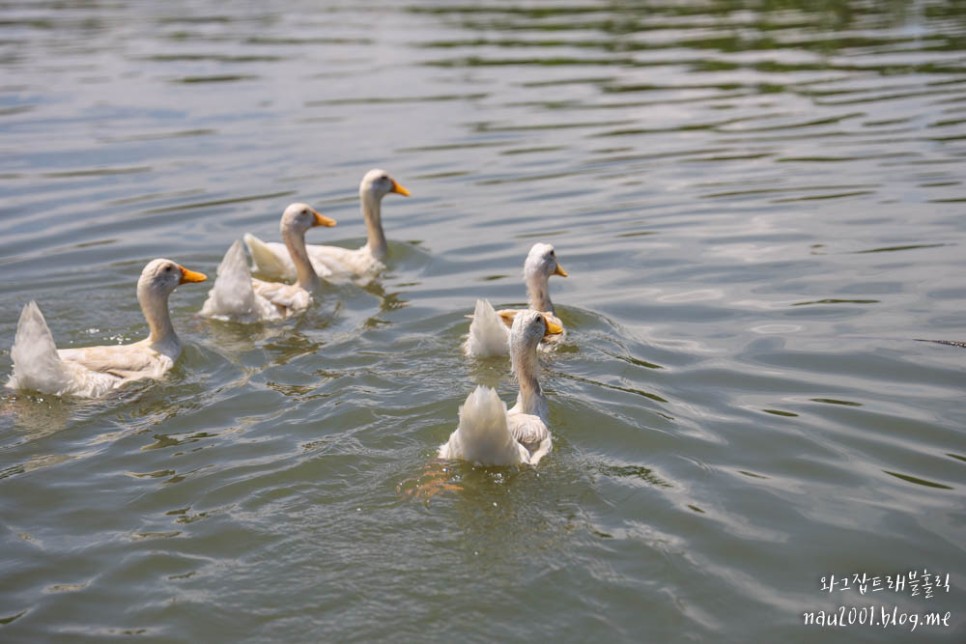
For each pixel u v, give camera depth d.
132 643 5.92
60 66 28.39
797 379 9.48
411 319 11.77
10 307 12.36
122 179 17.77
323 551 6.79
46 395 9.77
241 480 7.82
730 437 8.37
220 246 14.63
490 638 5.90
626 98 22.66
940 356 9.80
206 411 9.30
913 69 23.94
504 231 14.72
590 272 12.95
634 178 16.77
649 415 8.83
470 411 7.66
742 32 31.27
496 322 10.20
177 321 12.22
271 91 24.50
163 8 43.09
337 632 5.98
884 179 15.67
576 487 7.64
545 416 8.96
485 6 40.88
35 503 7.57
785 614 6.08
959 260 12.26
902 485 7.53
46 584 6.50
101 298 12.75
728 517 7.11
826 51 27.20
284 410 9.24
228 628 6.04
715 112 20.94
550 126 20.50
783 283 12.02
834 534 6.88
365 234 15.54
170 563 6.71
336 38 32.94
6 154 19.48
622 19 35.31
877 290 11.56
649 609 6.14
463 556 6.70
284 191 17.03
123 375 10.19
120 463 8.23
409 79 25.64
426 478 7.80
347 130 20.73
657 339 10.66
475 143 19.48
